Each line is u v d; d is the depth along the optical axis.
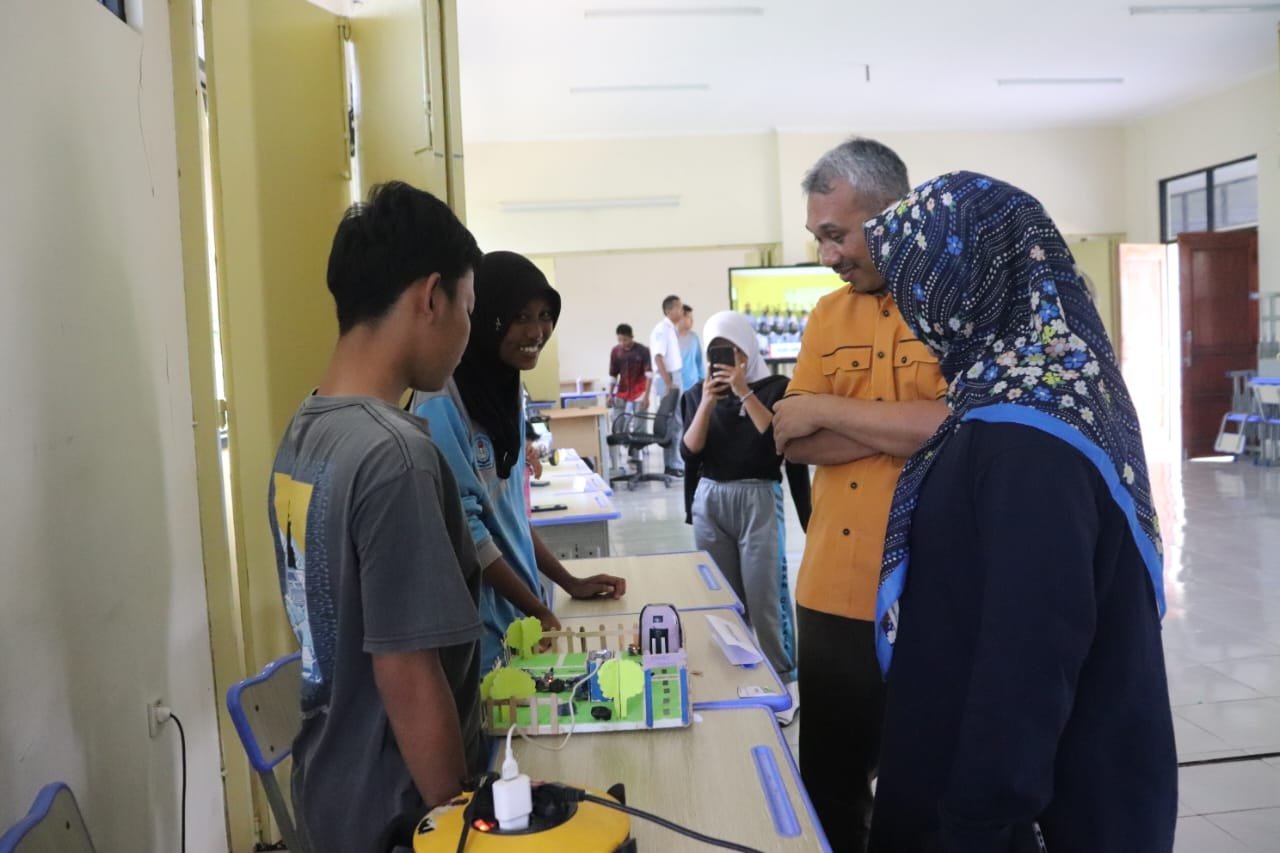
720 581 2.02
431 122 2.21
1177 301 9.28
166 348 1.86
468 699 1.10
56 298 1.36
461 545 1.04
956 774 0.89
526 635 1.37
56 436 1.33
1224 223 9.38
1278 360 8.55
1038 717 0.85
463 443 1.45
